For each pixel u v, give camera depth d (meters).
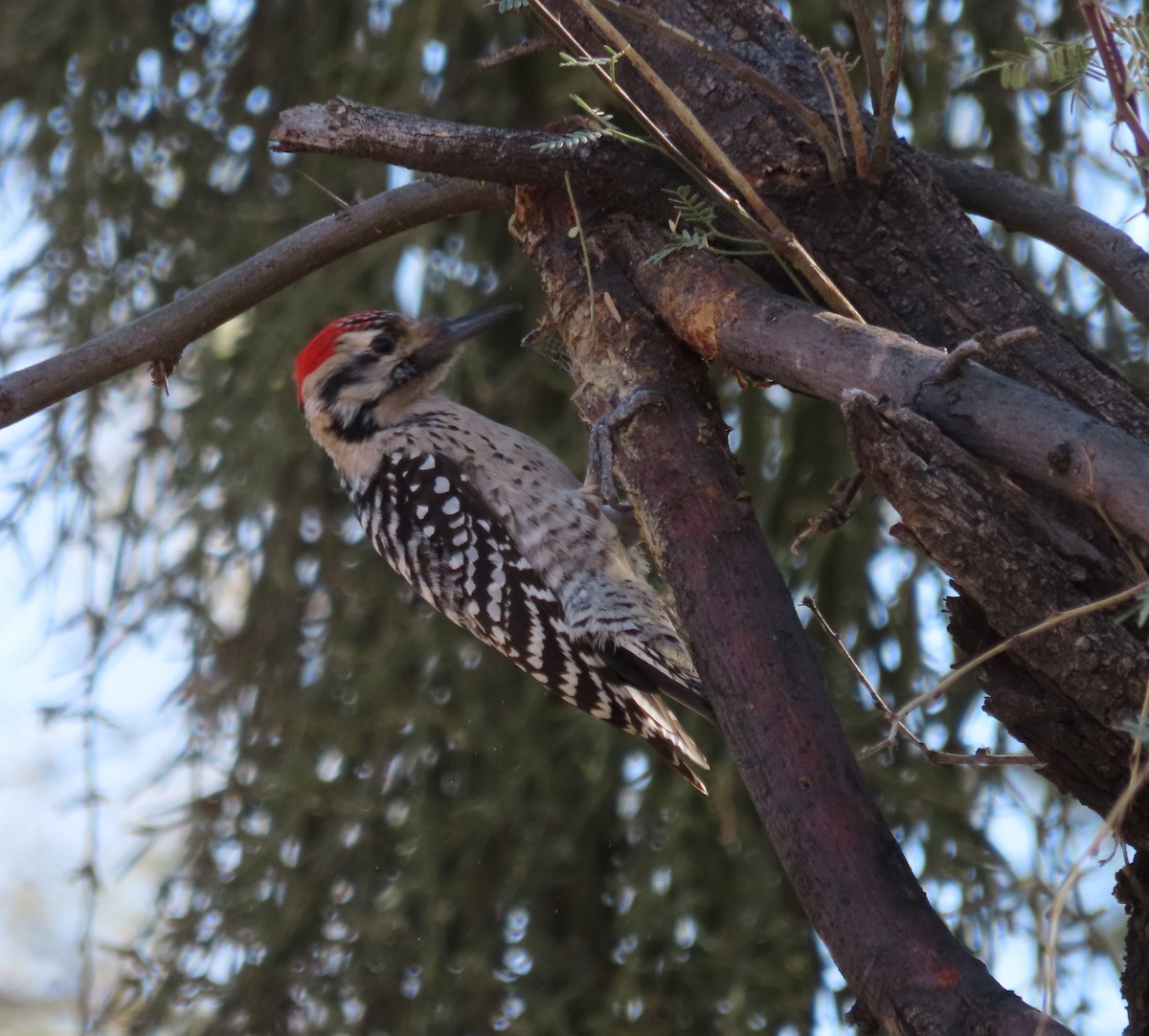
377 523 8.87
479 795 8.73
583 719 8.59
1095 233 6.26
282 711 9.18
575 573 8.41
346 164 9.17
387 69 8.98
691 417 6.00
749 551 5.62
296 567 9.34
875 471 4.72
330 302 8.97
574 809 8.62
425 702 8.78
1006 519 4.61
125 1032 9.65
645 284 6.21
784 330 5.40
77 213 9.66
